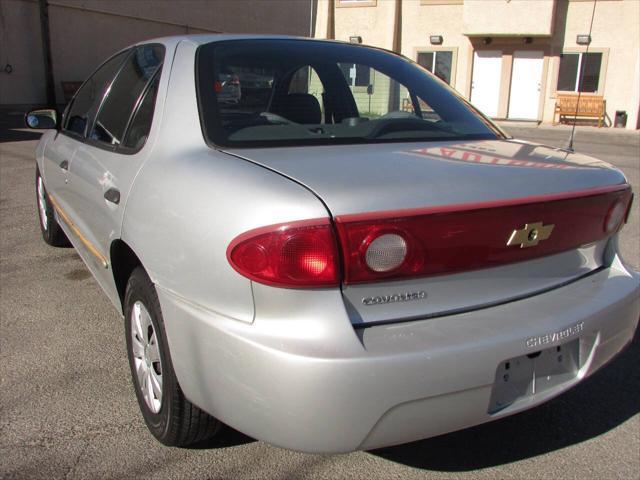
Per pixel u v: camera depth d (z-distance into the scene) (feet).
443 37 73.31
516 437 9.18
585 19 66.64
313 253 6.17
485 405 6.76
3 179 26.48
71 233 12.74
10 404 9.58
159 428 8.34
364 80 9.93
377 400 6.22
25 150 34.30
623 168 36.45
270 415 6.37
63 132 13.58
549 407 10.02
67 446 8.62
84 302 13.52
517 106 71.46
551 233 7.43
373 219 6.24
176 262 7.22
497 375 6.82
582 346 7.68
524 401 7.22
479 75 72.54
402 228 6.35
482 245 6.87
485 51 71.56
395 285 6.57
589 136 57.62
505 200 6.88
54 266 15.72
